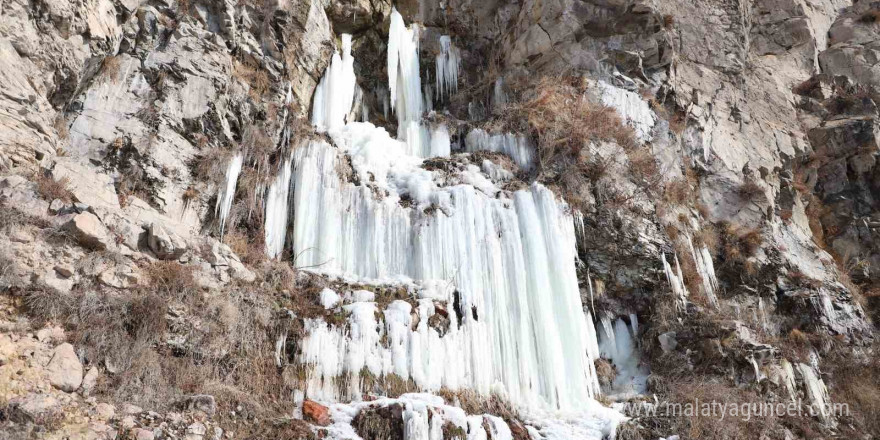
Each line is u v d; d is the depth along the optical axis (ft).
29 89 31.99
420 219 43.11
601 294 48.60
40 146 31.27
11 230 26.91
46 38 33.60
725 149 61.46
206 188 38.93
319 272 39.83
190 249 33.76
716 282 53.21
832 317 53.42
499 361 40.01
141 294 29.63
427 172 47.42
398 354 35.27
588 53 61.21
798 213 63.77
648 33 61.98
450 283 40.65
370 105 61.87
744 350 44.57
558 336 42.45
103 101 37.04
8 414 22.21
